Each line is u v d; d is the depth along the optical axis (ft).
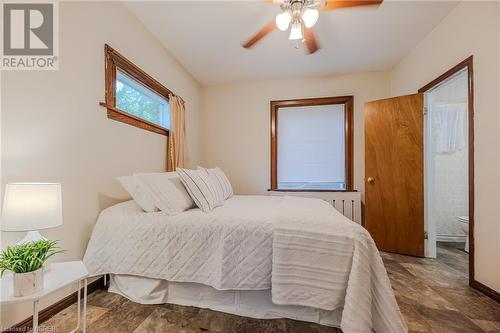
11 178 4.06
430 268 7.34
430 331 4.25
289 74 11.32
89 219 5.57
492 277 5.44
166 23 7.55
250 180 12.20
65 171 4.99
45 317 4.48
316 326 4.39
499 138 5.31
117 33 6.49
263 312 4.68
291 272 4.35
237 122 12.42
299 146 11.86
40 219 3.67
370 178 9.58
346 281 4.11
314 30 7.73
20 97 4.23
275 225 4.64
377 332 3.91
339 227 4.42
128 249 5.19
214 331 4.26
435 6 6.63
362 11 6.81
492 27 5.47
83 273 3.87
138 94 7.95
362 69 10.74
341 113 11.43
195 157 11.98
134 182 5.80
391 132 9.16
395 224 8.98
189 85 11.27
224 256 4.70
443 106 11.01
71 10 5.15
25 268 3.18
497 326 4.41
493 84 5.45
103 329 4.26
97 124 5.84
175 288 5.17
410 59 9.16
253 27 7.73
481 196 5.72
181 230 5.04
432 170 8.59
